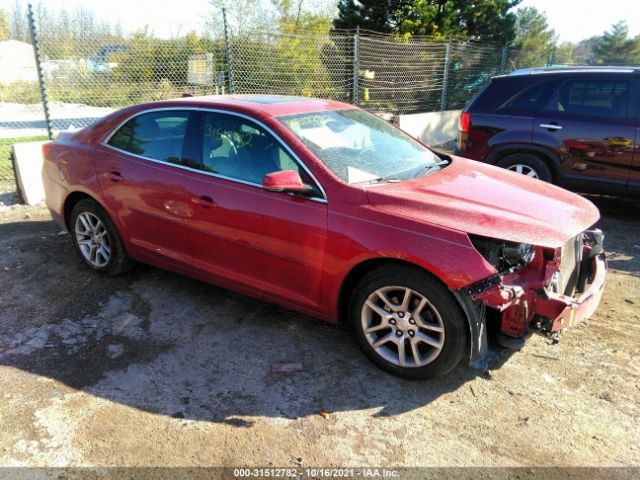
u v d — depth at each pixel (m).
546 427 2.88
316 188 3.34
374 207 3.16
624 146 5.88
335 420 2.93
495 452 2.71
